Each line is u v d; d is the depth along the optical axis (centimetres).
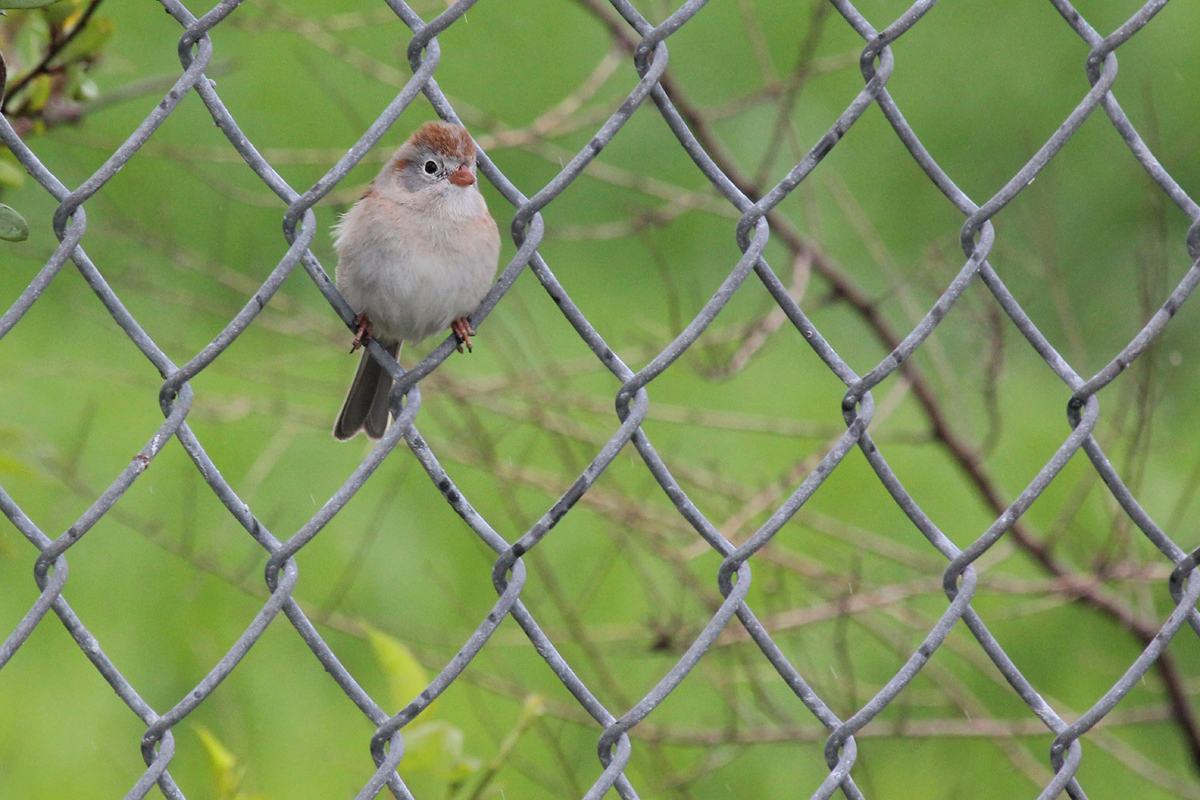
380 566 1145
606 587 1135
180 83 346
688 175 1411
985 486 895
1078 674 1156
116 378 907
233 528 1154
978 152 1477
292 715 1044
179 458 1202
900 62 1541
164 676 1048
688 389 1301
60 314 1260
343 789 1001
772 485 834
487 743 1024
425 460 365
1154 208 807
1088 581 838
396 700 494
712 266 1391
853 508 1232
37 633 1071
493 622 357
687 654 361
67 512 1129
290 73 1371
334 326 887
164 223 903
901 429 1292
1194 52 1497
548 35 1449
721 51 1476
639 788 1004
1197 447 1232
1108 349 1323
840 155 1465
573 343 1316
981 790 1055
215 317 1278
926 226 1426
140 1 1255
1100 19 1528
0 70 363
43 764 995
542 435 1230
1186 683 946
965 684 1140
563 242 1391
